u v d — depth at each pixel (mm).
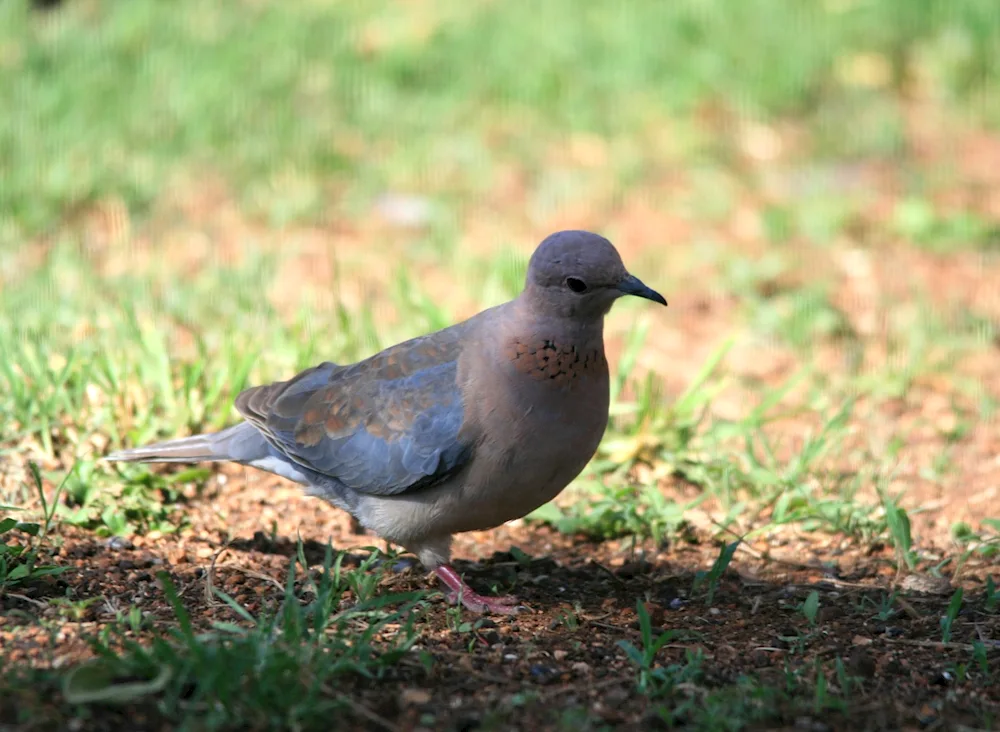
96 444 11070
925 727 7352
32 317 12961
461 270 15727
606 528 10648
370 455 9062
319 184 17719
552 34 21125
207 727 6664
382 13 22125
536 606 9109
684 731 7125
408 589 9430
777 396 12203
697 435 12242
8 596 8414
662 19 21656
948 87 21484
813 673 7902
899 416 13328
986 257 17172
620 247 16812
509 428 8656
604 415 8906
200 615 8375
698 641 8430
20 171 16719
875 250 17172
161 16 21188
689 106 20250
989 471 12164
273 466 9805
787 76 20766
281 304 14562
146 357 11992
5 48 19688
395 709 7176
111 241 15969
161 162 17641
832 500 10914
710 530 10680
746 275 16062
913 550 10344
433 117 19469
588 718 7129
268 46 20562
